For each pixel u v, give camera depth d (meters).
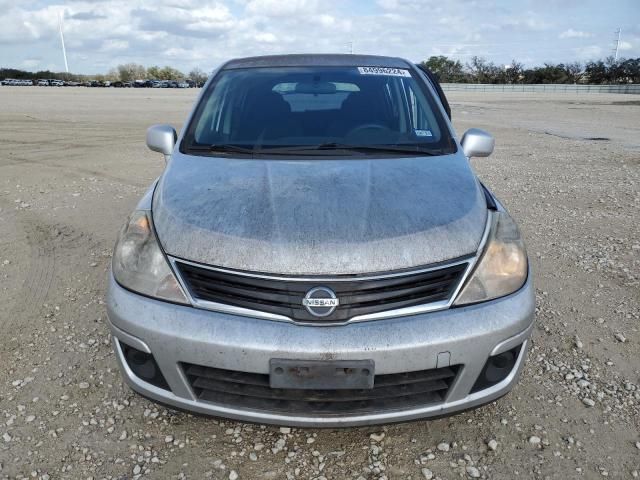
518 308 2.00
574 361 2.81
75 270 3.95
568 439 2.25
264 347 1.81
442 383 1.95
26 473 2.06
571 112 22.03
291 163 2.51
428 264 1.92
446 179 2.37
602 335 3.07
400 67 3.37
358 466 2.11
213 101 3.06
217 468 2.09
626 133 13.86
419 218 2.04
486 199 2.43
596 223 5.27
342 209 2.06
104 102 24.38
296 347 1.80
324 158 2.61
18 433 2.26
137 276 2.03
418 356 1.84
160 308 1.94
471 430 2.30
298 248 1.89
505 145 11.25
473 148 2.91
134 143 10.79
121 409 2.42
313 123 2.88
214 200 2.16
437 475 2.07
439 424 2.34
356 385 1.83
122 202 5.93
